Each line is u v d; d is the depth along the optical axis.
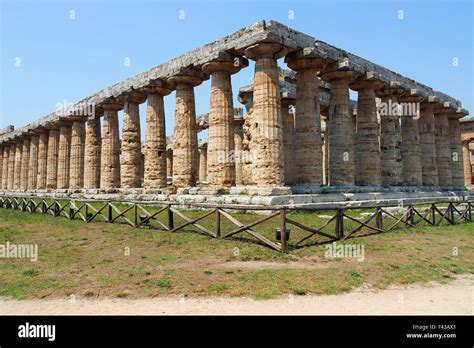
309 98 20.59
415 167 27.95
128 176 27.00
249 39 18.33
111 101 29.25
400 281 8.18
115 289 7.59
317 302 6.75
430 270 9.16
